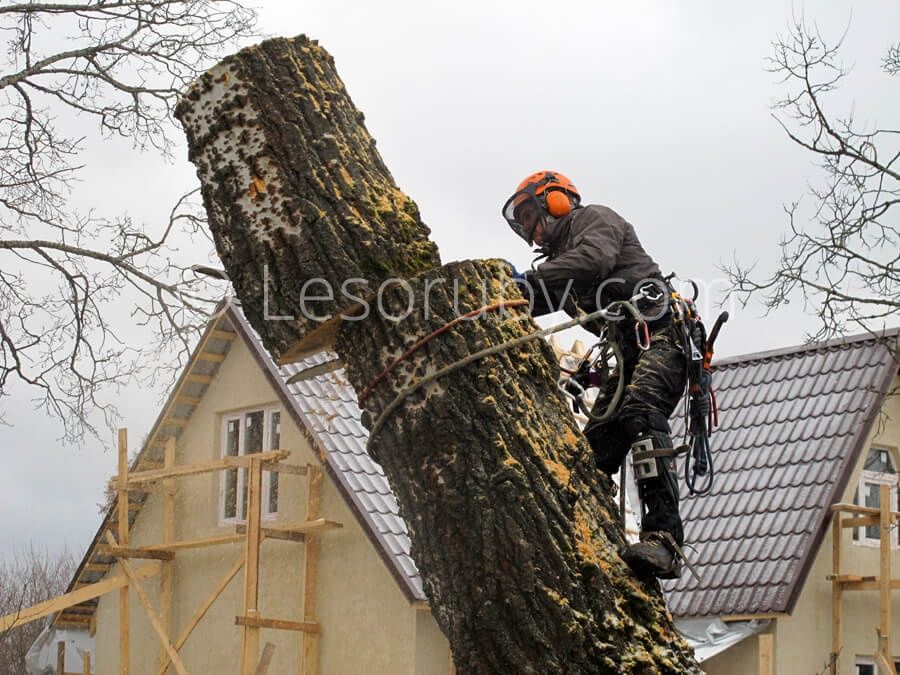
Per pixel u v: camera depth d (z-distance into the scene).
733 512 15.84
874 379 16.25
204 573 17.33
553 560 3.79
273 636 15.95
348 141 4.24
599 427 4.74
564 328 4.09
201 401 17.97
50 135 15.77
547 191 4.83
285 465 15.28
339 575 15.21
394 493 4.00
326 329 4.10
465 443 3.87
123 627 16.94
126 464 17.22
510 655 3.73
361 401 4.04
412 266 4.13
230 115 4.18
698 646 14.85
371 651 14.66
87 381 15.21
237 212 4.15
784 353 17.59
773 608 14.57
